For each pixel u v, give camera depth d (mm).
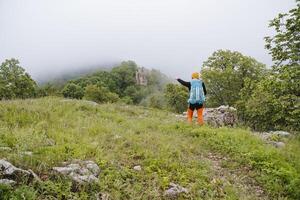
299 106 13406
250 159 9898
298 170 9539
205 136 12062
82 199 6355
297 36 13453
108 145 9086
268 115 21938
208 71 59406
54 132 9414
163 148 9523
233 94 57156
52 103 14570
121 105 18797
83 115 13070
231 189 7793
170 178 7820
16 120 10414
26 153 7207
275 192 8289
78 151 8039
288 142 12406
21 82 66312
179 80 14281
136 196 6891
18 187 6051
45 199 6008
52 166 6980
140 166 8211
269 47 14070
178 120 15008
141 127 12039
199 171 8406
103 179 7094
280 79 13438
